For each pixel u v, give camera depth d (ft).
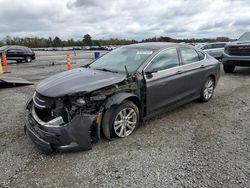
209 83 20.76
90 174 10.48
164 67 16.11
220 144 13.07
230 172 10.51
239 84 28.09
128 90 13.75
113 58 16.84
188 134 14.38
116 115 13.16
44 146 11.55
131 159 11.60
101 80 13.20
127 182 9.91
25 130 13.67
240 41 33.99
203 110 18.78
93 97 12.20
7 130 15.05
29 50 74.28
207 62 20.12
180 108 19.24
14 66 58.59
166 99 16.29
